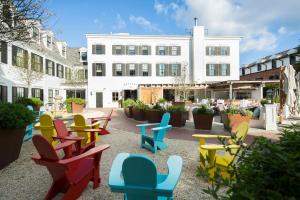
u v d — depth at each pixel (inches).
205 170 77.4
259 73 1525.6
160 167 222.7
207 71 1396.4
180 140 351.9
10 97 766.5
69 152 205.3
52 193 154.7
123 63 1362.0
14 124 224.8
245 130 191.3
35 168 220.4
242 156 75.9
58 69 1267.2
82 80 1363.2
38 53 984.3
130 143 331.6
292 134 79.5
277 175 65.7
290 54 1233.4
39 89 1008.9
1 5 240.1
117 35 1353.3
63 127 257.0
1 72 716.7
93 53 1346.0
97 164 176.7
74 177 150.5
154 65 1376.7
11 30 253.6
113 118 687.7
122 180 114.7
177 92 1263.5
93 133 278.5
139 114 611.5
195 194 163.9
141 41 1370.6
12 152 237.6
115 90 1359.5
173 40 1387.8
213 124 533.3
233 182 68.2
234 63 1416.1
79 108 928.3
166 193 104.8
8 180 191.2
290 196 62.8
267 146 70.8
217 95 1323.8
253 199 59.1
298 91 528.4
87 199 157.8
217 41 1406.3
